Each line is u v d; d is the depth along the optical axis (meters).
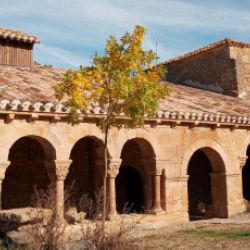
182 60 23.75
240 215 16.17
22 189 15.03
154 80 9.53
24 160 15.19
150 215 13.94
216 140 16.00
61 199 12.12
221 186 16.20
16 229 10.48
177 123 14.67
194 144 15.35
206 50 22.33
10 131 11.33
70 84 9.27
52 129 12.08
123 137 13.52
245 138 16.92
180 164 14.92
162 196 14.50
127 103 9.32
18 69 16.89
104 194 9.61
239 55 21.83
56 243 9.12
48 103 11.61
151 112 9.38
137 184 17.62
